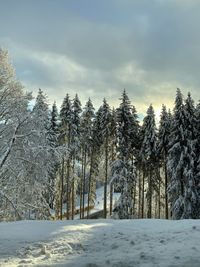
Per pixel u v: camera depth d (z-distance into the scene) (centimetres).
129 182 4562
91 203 5603
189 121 4284
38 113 2462
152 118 4800
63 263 1037
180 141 4225
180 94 4344
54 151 2473
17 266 1014
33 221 1755
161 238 1302
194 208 4044
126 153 4584
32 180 2394
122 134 4600
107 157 5066
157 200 5706
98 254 1131
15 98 2491
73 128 5034
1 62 2531
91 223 1664
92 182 5472
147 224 1647
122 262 1021
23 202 2405
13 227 1564
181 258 1034
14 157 2373
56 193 4712
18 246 1229
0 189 2327
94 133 5200
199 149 4284
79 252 1162
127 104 4694
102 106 5028
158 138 4812
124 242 1259
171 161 4259
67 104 5084
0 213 2372
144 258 1051
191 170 4059
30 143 2381
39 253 1151
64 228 1494
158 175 4981
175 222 1711
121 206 4359
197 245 1171
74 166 5078
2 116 2434
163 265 978
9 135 2394
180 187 4178
